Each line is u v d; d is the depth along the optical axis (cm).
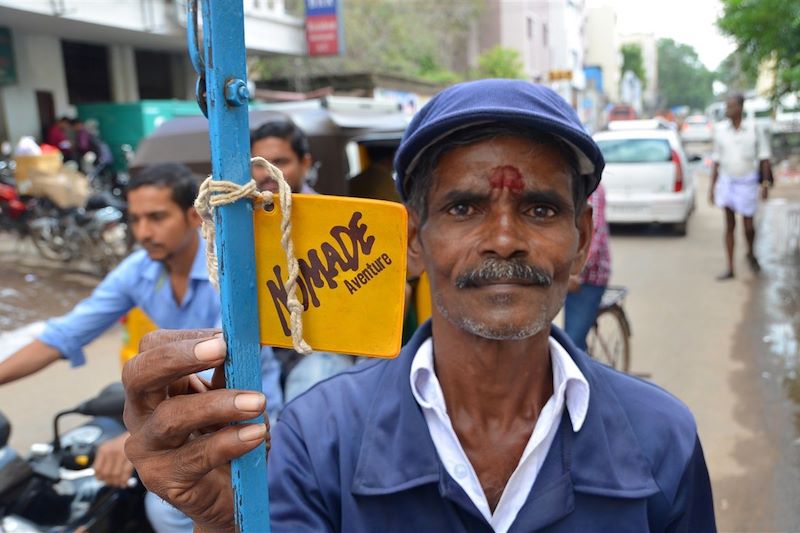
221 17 72
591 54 4875
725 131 694
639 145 940
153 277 227
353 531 104
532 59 2819
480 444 112
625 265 801
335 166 368
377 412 110
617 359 420
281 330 80
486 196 103
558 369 112
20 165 798
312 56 1393
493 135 103
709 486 118
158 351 79
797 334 521
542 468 106
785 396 406
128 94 1233
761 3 673
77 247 749
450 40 2355
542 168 104
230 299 77
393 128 436
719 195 710
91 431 221
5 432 204
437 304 110
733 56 917
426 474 103
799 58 671
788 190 1477
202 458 79
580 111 3167
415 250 124
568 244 106
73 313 227
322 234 79
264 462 83
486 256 103
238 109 74
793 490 304
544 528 102
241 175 76
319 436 111
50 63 1078
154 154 382
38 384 459
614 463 105
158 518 200
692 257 826
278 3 1317
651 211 937
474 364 111
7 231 849
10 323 589
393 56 1950
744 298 632
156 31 1047
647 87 7131
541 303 104
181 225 216
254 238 79
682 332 539
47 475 203
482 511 104
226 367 79
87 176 971
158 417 79
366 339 80
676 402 118
